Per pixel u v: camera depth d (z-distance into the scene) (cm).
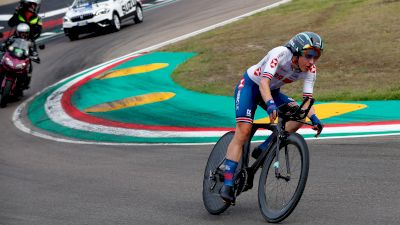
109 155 867
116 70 1557
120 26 2203
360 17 1678
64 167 816
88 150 917
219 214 556
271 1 2244
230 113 1070
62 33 2369
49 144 988
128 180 711
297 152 488
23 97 1438
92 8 2092
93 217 585
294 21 1775
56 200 656
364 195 562
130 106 1214
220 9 2267
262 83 505
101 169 782
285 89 1194
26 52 1359
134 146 915
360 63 1300
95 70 1602
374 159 682
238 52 1538
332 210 530
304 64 507
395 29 1506
